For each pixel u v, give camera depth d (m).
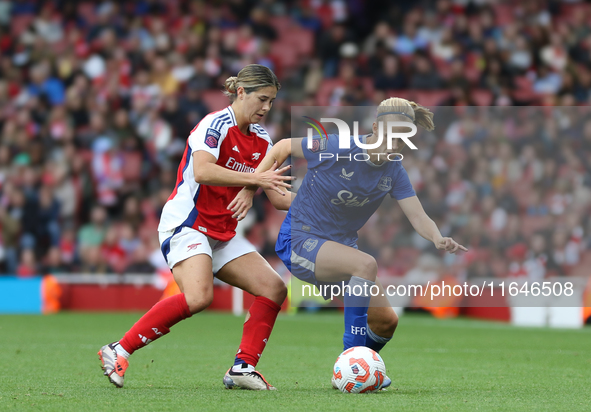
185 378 16.11
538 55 58.75
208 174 13.44
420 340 27.17
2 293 40.28
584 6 62.00
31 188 46.25
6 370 17.28
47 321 33.94
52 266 43.44
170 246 14.09
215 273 14.58
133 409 11.20
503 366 19.17
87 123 53.09
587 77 58.06
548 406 11.92
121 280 40.62
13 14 62.41
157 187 49.44
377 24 63.41
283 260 15.13
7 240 44.38
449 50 58.22
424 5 62.34
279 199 15.47
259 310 14.17
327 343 25.59
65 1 62.22
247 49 58.44
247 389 13.90
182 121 50.75
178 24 61.06
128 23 60.56
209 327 32.06
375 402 12.02
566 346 25.12
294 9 63.12
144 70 56.69
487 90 55.69
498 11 62.06
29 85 56.66
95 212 45.62
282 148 14.71
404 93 53.28
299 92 55.69
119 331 29.08
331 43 58.28
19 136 52.03
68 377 15.93
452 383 15.46
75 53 58.25
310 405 11.60
